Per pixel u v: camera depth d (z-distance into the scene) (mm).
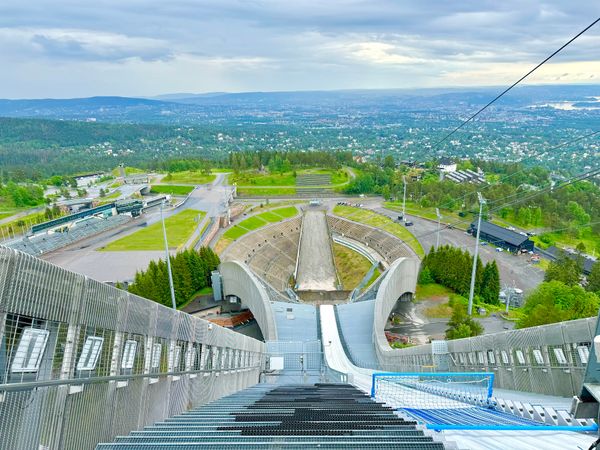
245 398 27578
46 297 13422
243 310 104250
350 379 50844
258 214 178875
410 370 59938
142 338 20828
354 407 20469
